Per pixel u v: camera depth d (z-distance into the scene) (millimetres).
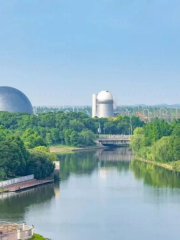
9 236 158625
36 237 165125
